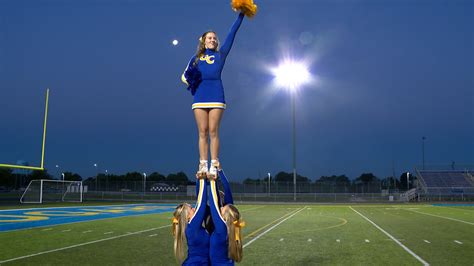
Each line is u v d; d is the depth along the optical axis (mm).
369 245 10664
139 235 12516
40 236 12039
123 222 16828
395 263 8242
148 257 8750
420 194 45188
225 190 4477
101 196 49781
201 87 4309
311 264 8148
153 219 18469
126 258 8625
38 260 8328
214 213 4059
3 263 8000
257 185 48531
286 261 8453
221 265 3979
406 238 12102
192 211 4176
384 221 18078
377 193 46906
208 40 4438
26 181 66938
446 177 51406
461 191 47281
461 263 8250
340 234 13062
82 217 19094
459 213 23828
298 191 47906
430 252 9555
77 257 8695
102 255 8961
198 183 4312
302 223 16984
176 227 4184
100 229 14102
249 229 14555
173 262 8219
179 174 84312
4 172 65812
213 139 4281
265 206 33531
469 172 51781
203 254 4016
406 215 22078
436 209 28469
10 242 10781
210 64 4328
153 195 49281
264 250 9820
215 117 4270
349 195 47219
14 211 21938
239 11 4574
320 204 37781
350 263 8234
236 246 4020
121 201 40188
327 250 9836
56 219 17688
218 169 4367
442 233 13391
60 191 38312
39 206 27016
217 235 4008
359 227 15312
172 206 31000
